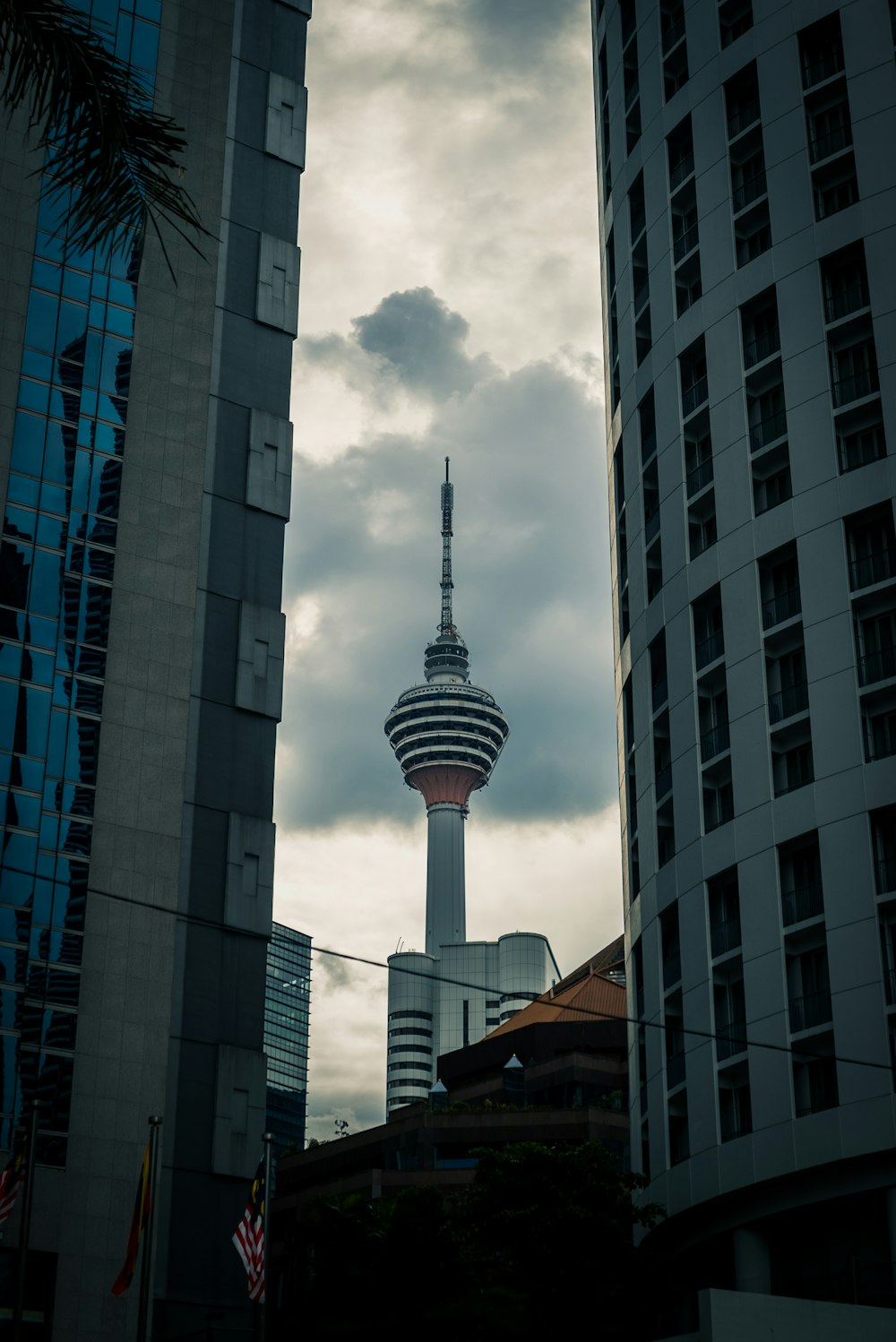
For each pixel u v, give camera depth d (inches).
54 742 2795.3
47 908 2689.5
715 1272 2444.6
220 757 3006.9
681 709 2679.6
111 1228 2556.6
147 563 3014.3
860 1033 2188.7
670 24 3245.6
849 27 2795.3
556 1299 2026.3
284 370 3410.4
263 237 3489.2
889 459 2470.5
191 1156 2689.5
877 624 2428.6
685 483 2807.6
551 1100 4692.4
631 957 2864.2
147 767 2876.5
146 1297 1873.8
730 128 2962.6
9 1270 2442.2
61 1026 2630.4
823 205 2755.9
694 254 2935.5
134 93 659.4
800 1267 2241.6
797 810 2391.7
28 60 648.4
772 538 2578.7
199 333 3248.0
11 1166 2005.4
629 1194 2224.4
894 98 2696.9
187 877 2878.9
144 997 2721.5
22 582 2859.3
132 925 2755.9
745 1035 2345.0
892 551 2444.6
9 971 2620.6
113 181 656.4
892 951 2225.6
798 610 2524.6
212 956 2849.4
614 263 3341.5
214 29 3503.9
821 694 2420.0
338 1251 2046.0
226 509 3208.7
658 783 2733.8
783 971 2320.4
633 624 2930.6
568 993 5177.2
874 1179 2145.7
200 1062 2765.7
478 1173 2171.5
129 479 3048.7
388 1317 1956.2
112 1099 2632.9
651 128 3169.3
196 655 3058.6
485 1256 2064.5
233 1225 2684.5
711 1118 2370.8
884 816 2311.8
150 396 3132.4
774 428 2677.2
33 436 2960.1
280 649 3169.3
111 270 3171.8
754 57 2935.5
